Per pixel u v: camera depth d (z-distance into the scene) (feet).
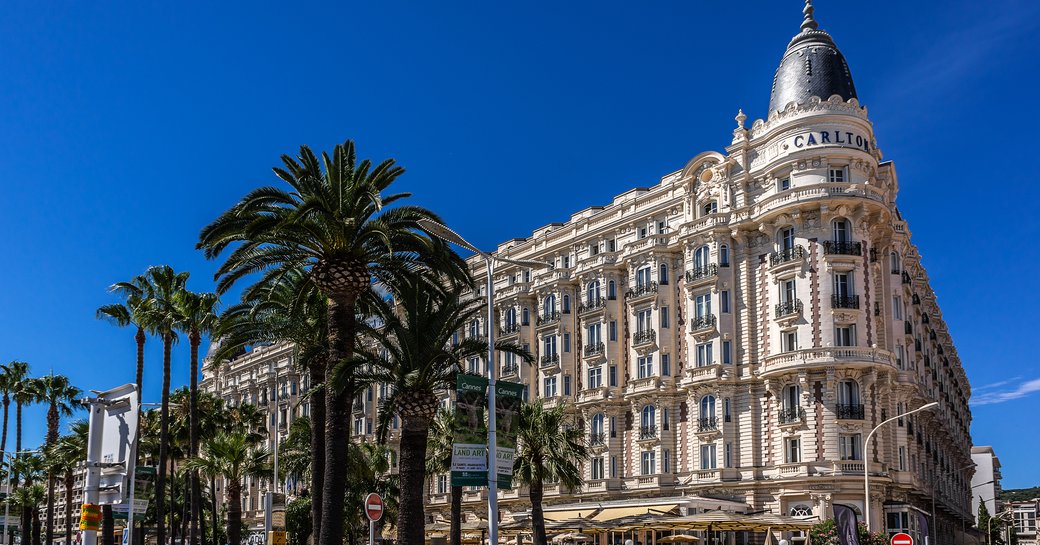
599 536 254.68
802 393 222.28
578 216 303.27
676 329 256.93
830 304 221.25
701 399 244.22
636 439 260.62
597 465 270.67
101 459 63.00
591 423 274.57
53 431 327.67
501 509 300.40
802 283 225.15
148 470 113.39
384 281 133.08
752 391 234.58
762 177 239.50
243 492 435.94
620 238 281.54
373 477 229.25
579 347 287.07
